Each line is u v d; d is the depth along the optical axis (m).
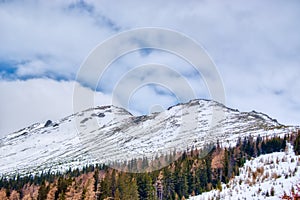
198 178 144.12
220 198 119.19
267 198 100.81
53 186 125.19
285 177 113.75
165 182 142.25
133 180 130.62
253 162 146.12
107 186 123.62
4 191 152.12
